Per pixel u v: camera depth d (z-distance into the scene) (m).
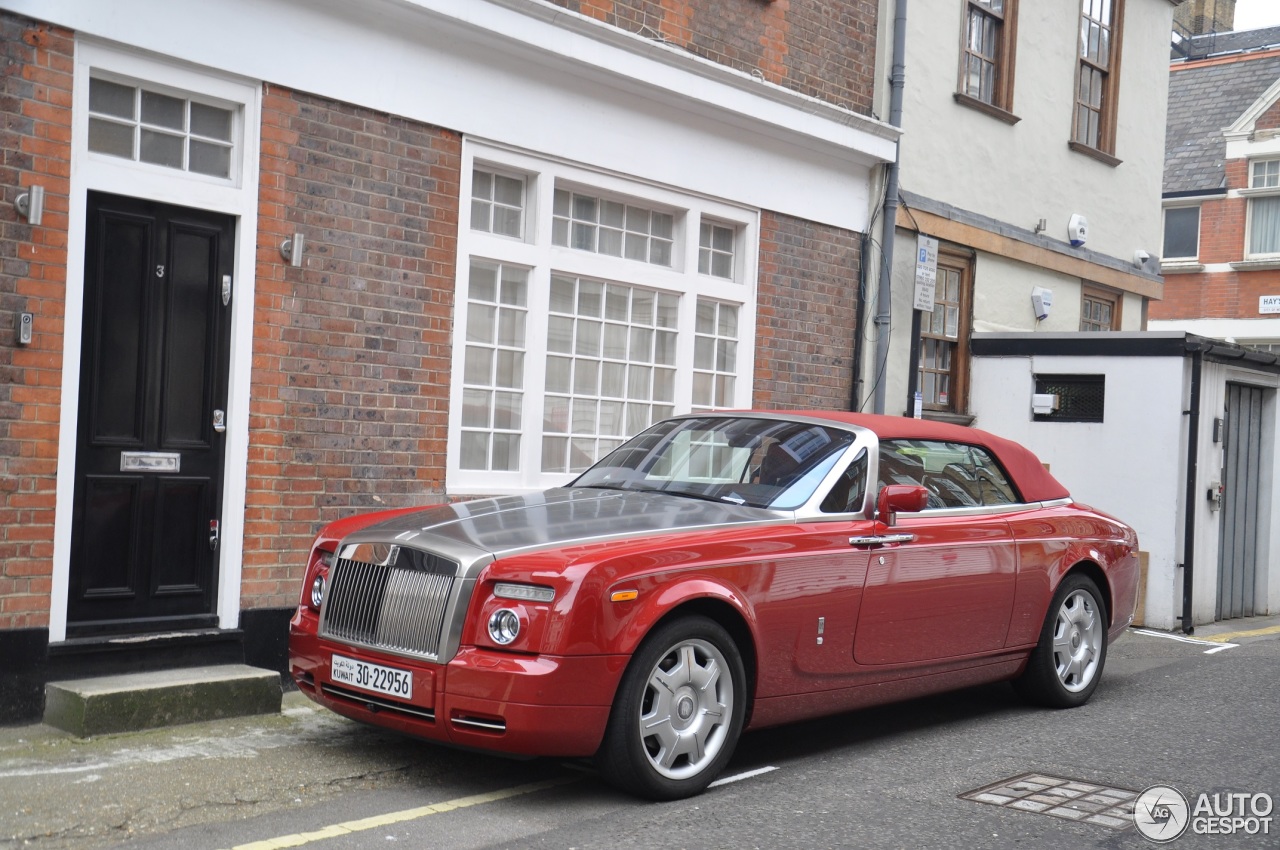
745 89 9.67
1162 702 7.45
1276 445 12.59
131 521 6.48
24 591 5.98
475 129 7.97
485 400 8.31
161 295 6.59
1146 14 15.41
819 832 4.68
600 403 9.10
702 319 9.91
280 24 6.94
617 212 9.24
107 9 6.22
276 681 6.36
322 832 4.58
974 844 4.59
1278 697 7.63
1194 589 11.15
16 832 4.41
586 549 4.96
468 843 4.49
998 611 6.62
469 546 4.96
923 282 11.62
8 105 5.93
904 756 5.98
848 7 10.88
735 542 5.36
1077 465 11.48
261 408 6.95
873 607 5.88
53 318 6.07
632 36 8.62
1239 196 27.88
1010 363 12.02
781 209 10.36
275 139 6.97
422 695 4.88
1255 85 29.52
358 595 5.20
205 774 5.20
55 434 6.08
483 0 7.73
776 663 5.48
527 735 4.71
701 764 5.17
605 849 4.43
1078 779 5.57
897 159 11.26
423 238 7.72
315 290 7.18
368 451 7.46
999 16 12.92
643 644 4.96
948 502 6.57
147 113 6.58
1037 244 13.44
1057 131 13.82
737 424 6.63
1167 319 28.83
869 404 11.23
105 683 6.00
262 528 6.96
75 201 6.15
